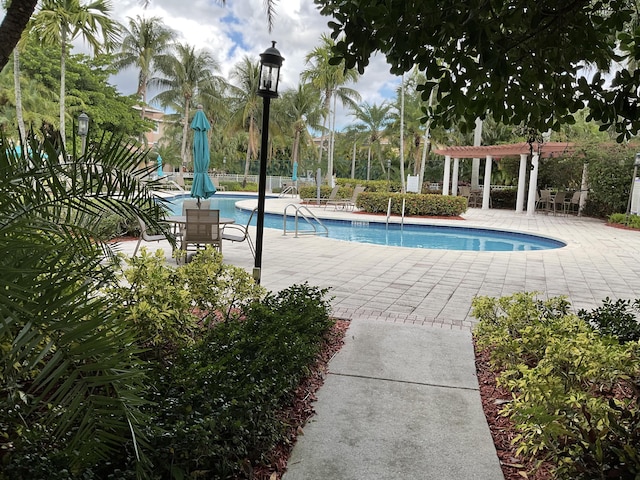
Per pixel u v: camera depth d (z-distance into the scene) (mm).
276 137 31469
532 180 16625
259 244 4402
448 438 2221
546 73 1922
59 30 12141
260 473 1895
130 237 8070
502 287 5824
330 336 3607
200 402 1876
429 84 1786
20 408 1793
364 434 2240
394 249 8781
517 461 2061
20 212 1475
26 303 1266
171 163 35625
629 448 1551
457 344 3539
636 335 3141
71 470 1449
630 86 1888
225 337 2557
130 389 1414
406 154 32750
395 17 1523
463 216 16422
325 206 18469
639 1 2496
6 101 19766
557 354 2234
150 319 2533
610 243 10336
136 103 26438
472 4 1518
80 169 1562
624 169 14969
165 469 1607
